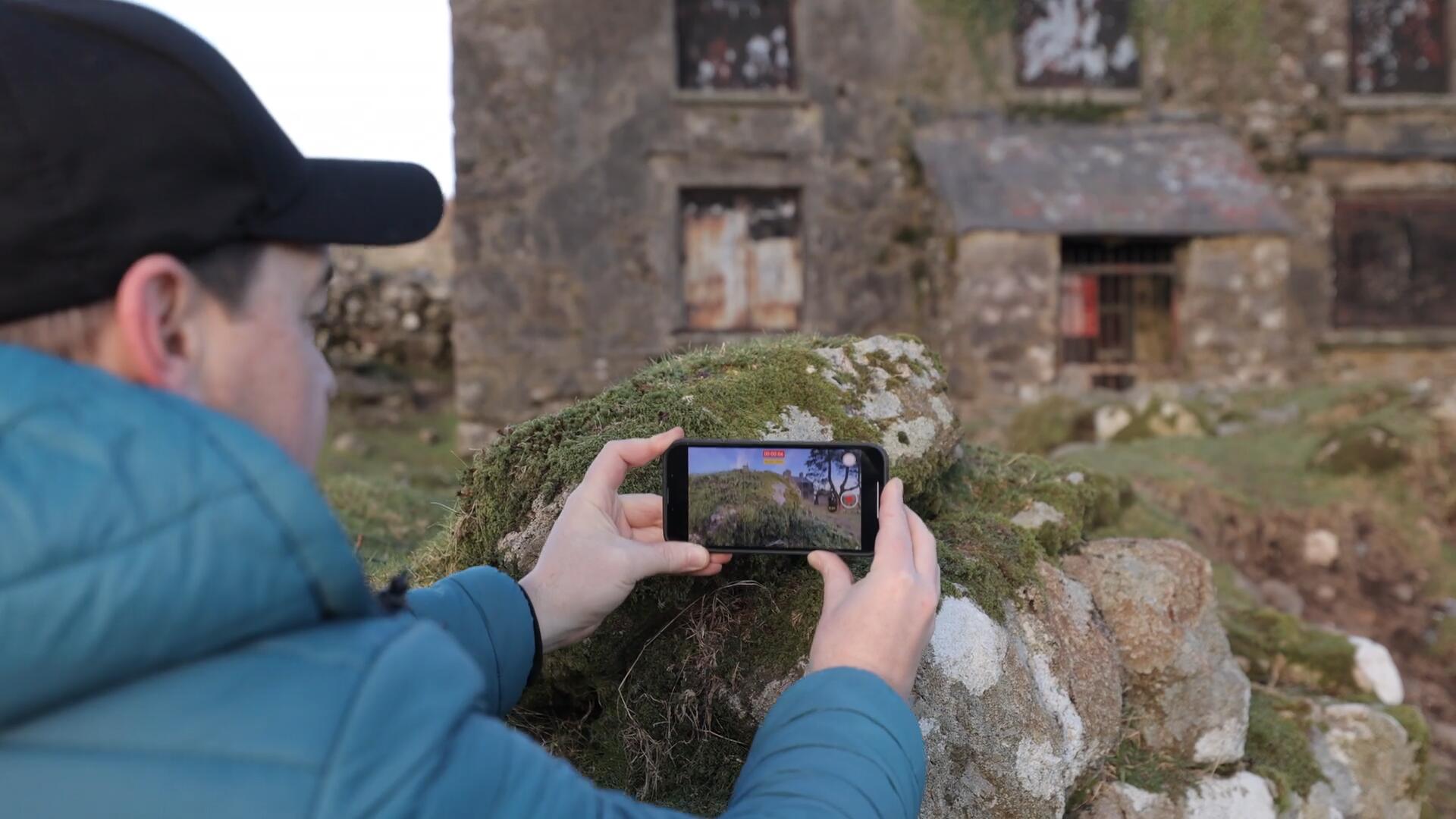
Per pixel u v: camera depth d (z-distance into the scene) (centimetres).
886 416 184
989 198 888
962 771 150
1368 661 280
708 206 968
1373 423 586
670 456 132
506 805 65
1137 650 204
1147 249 991
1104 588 208
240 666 59
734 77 974
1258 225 877
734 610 158
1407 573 498
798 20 962
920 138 962
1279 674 285
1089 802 187
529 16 922
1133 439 680
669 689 157
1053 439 700
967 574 172
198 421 61
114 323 65
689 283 967
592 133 931
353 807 57
